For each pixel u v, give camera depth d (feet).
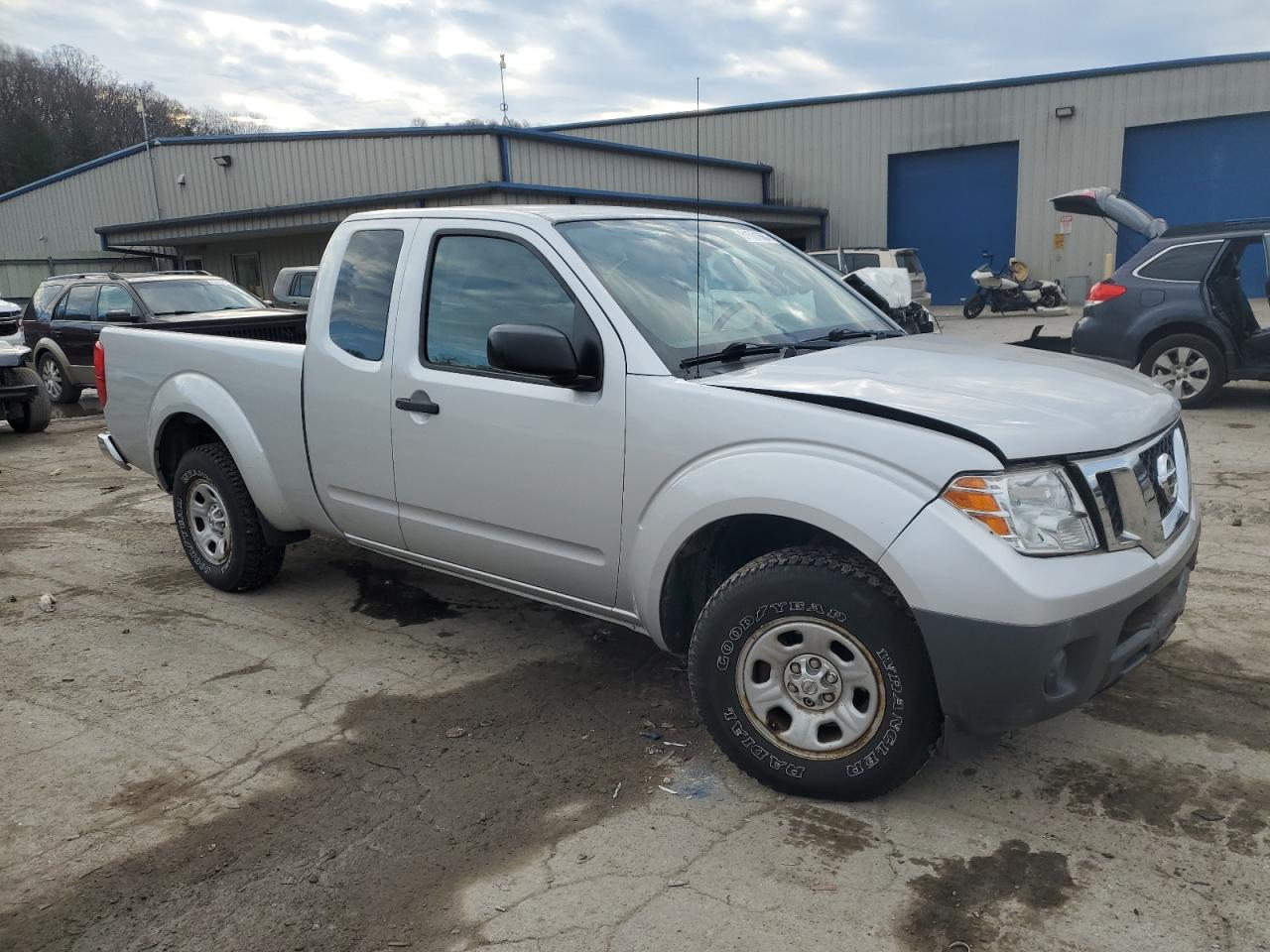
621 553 10.88
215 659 14.08
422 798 10.27
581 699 12.52
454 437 12.19
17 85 199.41
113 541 20.70
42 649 14.65
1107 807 9.68
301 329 21.22
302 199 80.02
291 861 9.25
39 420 35.96
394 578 17.52
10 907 8.68
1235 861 8.76
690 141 97.25
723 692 10.10
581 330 11.01
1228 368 29.43
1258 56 74.84
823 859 9.02
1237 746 10.75
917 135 88.53
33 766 11.15
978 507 8.54
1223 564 16.42
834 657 9.48
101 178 95.86
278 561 16.56
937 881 8.64
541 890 8.71
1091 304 31.30
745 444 9.69
